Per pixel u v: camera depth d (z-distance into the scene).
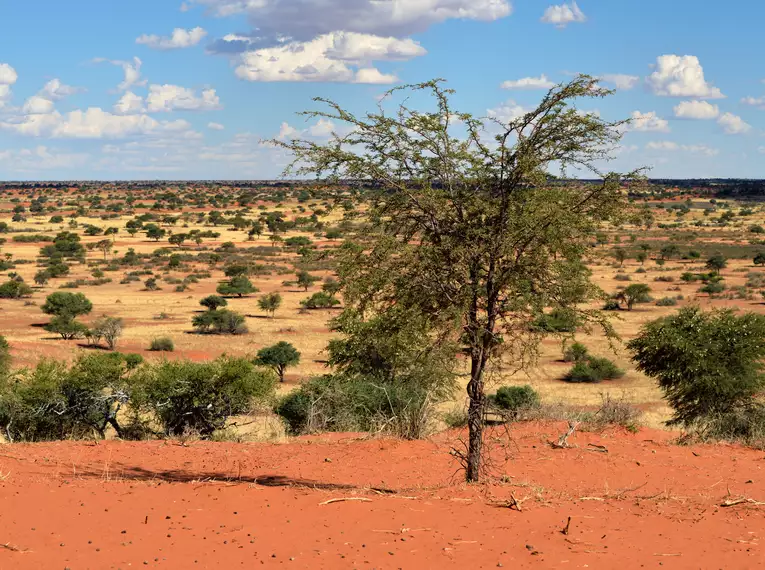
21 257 115.69
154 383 18.91
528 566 6.31
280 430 17.23
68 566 5.89
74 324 56.22
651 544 7.00
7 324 61.62
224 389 19.22
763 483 10.52
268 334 59.69
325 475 11.18
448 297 9.39
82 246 129.38
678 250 118.12
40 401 18.55
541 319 9.36
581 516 8.01
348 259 9.45
